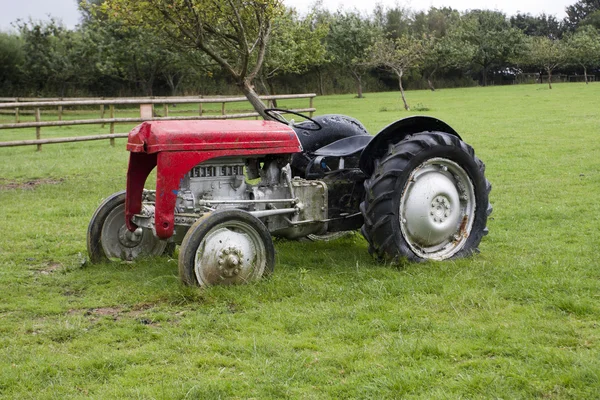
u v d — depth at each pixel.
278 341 4.19
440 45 65.19
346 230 6.21
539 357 3.81
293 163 7.01
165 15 10.73
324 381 3.62
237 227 5.30
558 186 10.05
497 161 12.90
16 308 5.09
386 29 74.62
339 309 4.74
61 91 46.41
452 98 42.16
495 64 74.88
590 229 7.26
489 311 4.61
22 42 44.94
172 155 5.25
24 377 3.74
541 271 5.54
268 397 3.46
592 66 68.81
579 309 4.57
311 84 62.16
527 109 27.78
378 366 3.77
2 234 7.71
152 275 5.75
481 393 3.44
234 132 5.55
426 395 3.43
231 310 4.84
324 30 33.75
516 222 7.74
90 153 16.75
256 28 12.10
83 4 11.12
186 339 4.25
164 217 5.24
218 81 51.66
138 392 3.51
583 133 17.22
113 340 4.35
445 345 4.02
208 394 3.47
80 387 3.65
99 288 5.51
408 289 5.09
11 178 12.72
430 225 5.85
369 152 5.95
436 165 5.93
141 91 49.41
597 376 3.52
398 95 52.91
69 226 8.20
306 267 6.01
